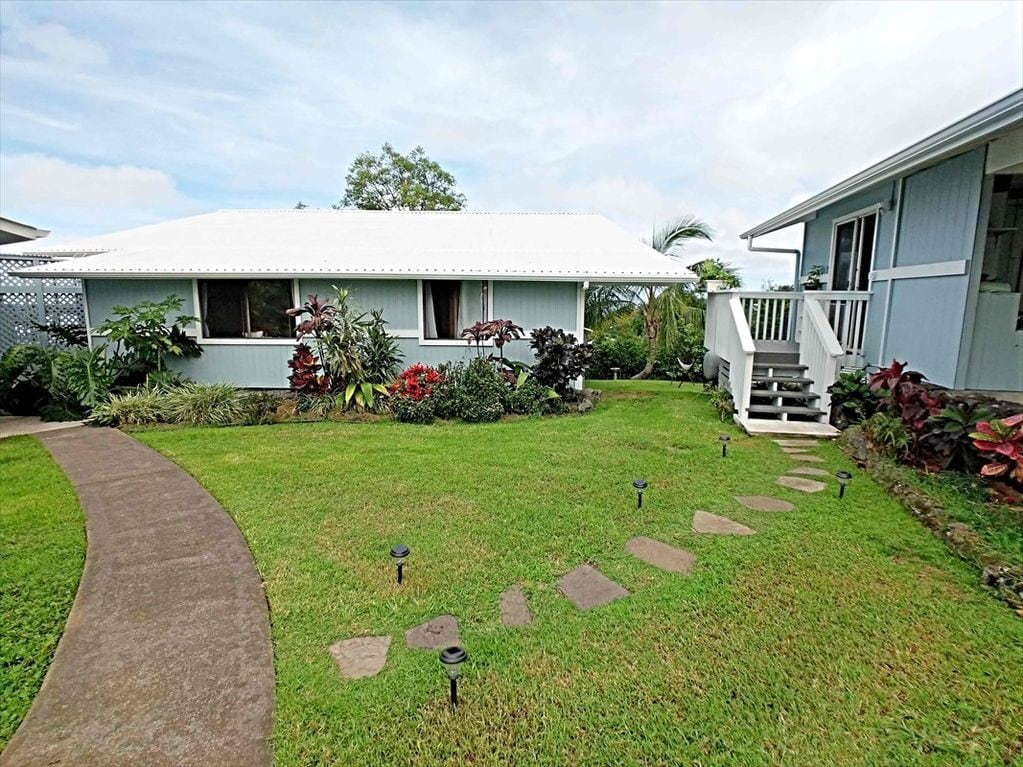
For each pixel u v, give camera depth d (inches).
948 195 239.6
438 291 390.9
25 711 88.3
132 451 248.1
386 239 438.0
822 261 387.9
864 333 313.9
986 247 252.5
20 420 327.6
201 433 283.9
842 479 181.5
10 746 81.3
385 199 1077.8
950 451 190.2
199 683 94.7
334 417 323.6
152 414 312.2
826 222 381.1
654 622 111.3
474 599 120.6
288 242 426.3
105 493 190.7
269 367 394.6
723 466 216.4
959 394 227.9
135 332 352.5
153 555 143.3
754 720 86.0
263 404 331.3
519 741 82.5
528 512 169.2
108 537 154.7
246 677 96.3
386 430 288.7
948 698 90.2
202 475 210.2
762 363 323.6
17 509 175.9
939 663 98.5
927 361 253.6
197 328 389.4
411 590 124.4
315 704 89.6
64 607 119.0
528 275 354.9
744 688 92.7
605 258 386.0
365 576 130.9
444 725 85.4
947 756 79.1
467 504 176.4
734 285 564.7
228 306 390.3
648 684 93.9
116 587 127.3
